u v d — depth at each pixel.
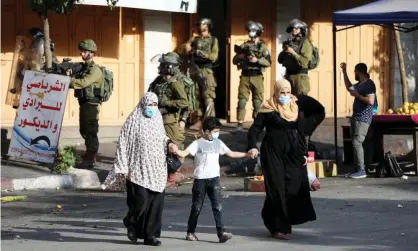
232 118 26.53
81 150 22.11
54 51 23.47
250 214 15.42
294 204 13.22
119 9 24.47
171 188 19.00
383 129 20.67
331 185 18.97
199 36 23.70
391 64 30.52
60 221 15.03
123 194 18.20
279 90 13.27
